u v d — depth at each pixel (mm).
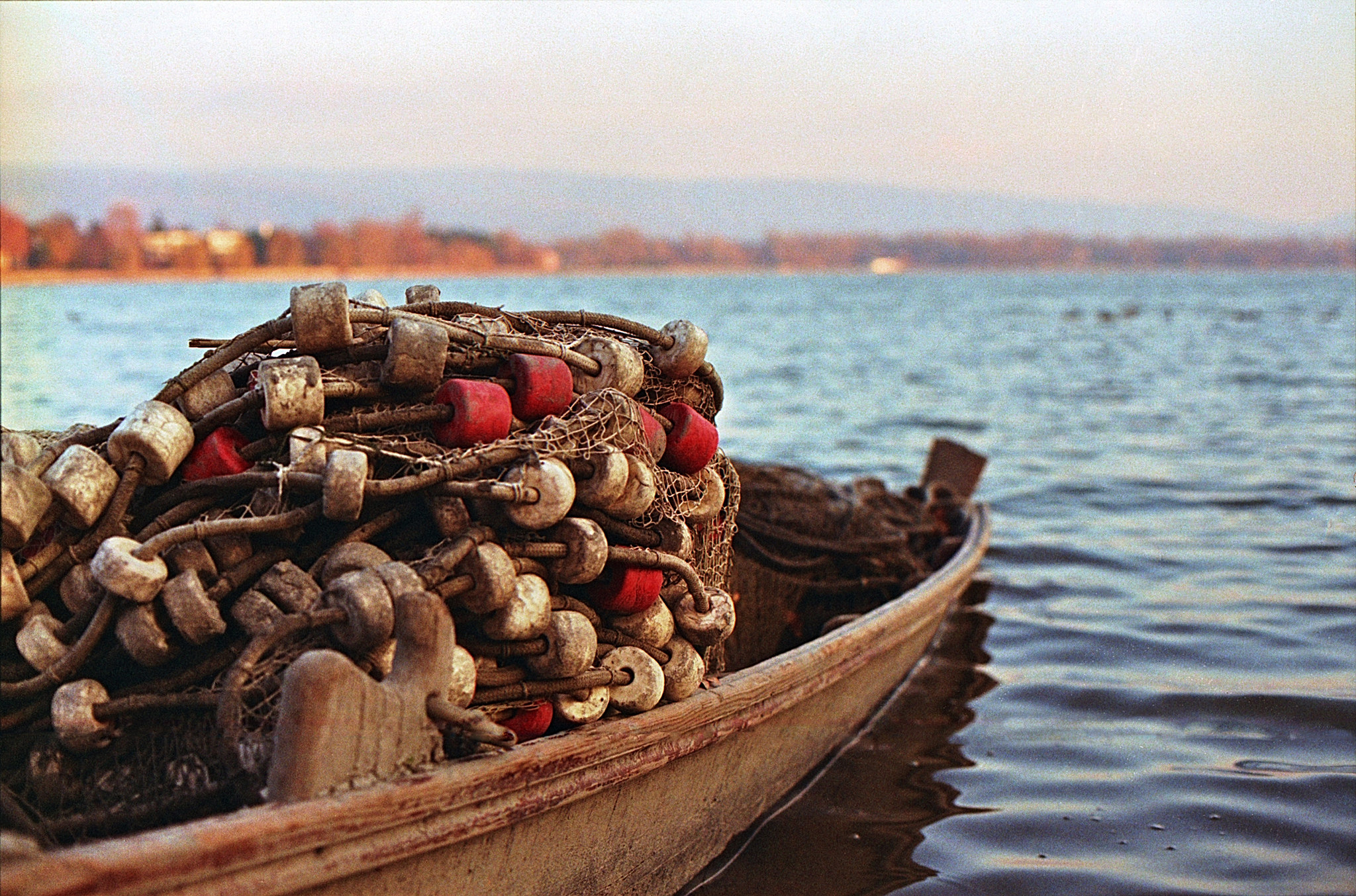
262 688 3383
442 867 3520
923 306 90312
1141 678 7516
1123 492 14594
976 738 6570
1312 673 7496
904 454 18531
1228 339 48250
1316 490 14352
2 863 2516
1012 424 22188
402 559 3805
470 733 3531
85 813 3402
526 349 4188
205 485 3676
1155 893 4812
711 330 56625
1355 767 6023
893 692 7246
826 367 35719
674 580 4520
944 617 8547
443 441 3939
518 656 3850
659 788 4449
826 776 6047
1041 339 49969
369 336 4090
